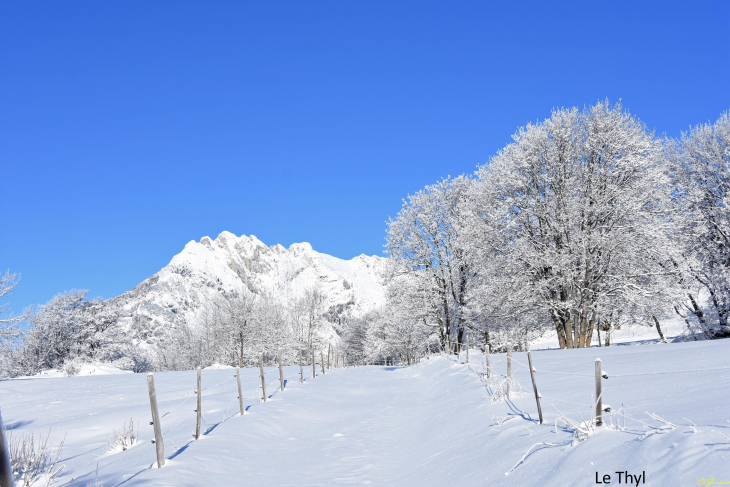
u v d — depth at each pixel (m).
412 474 7.18
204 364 62.44
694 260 24.98
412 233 33.38
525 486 4.76
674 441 3.90
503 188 26.16
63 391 21.27
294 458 8.79
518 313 26.03
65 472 7.68
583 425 5.18
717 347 10.47
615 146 23.36
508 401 9.33
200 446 8.84
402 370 33.03
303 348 66.94
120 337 59.47
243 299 61.00
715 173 26.31
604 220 23.94
